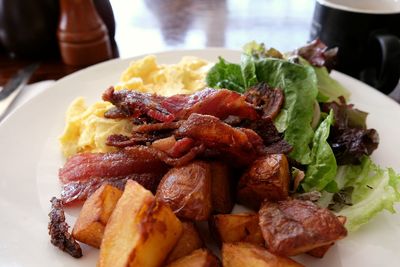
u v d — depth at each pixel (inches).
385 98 10.9
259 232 6.9
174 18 17.7
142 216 6.1
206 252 6.4
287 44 15.4
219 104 8.7
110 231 6.3
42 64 14.5
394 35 11.4
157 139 8.4
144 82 11.1
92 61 14.3
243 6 18.8
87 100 11.0
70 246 6.8
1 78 13.6
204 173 7.3
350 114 10.0
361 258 6.9
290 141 9.0
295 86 9.8
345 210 7.7
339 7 12.0
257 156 8.1
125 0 19.6
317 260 6.9
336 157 8.9
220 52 13.0
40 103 10.6
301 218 6.4
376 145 9.1
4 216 7.6
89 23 13.7
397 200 7.6
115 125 9.4
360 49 12.2
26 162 9.0
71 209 7.9
